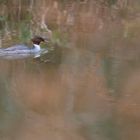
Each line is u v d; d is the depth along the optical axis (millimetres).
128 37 22156
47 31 23031
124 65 17328
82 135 12000
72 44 20500
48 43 20250
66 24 24891
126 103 13953
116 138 11797
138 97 14391
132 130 12297
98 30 23812
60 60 18047
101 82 15516
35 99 14328
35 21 24797
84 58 18297
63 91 14891
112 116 13062
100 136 12031
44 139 11766
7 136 11930
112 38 21938
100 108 13641
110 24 25266
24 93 14805
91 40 21438
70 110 13539
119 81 15734
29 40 20812
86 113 13344
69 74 16312
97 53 19000
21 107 13773
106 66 17156
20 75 16312
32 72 16578
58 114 13305
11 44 20188
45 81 15727
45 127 12391
